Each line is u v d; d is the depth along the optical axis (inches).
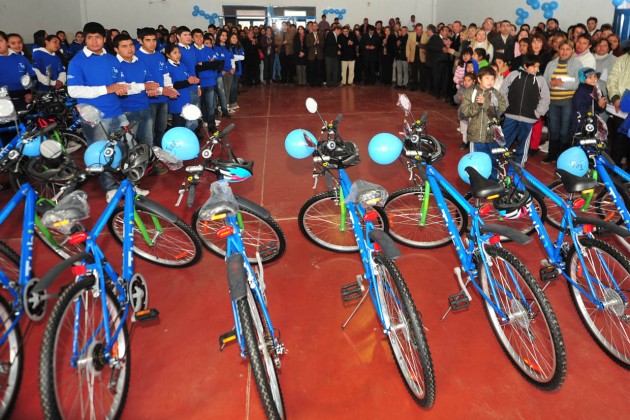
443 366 94.7
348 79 550.9
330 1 649.0
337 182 133.1
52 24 509.0
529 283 81.5
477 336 103.2
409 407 85.5
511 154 111.0
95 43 161.2
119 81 174.6
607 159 123.0
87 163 120.3
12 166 107.1
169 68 229.1
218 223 138.1
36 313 83.3
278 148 258.7
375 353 99.0
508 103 184.5
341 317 110.7
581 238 94.0
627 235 85.4
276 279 126.7
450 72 395.5
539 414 82.8
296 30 545.0
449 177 206.5
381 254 86.7
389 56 524.7
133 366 96.3
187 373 94.6
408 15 655.8
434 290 120.3
